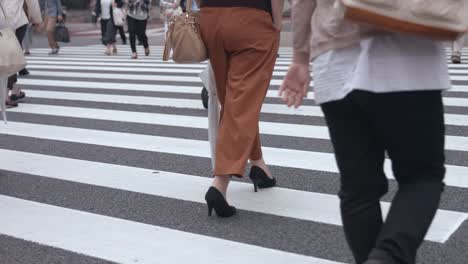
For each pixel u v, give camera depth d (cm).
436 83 248
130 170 569
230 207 437
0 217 454
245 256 375
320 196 477
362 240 273
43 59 1644
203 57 432
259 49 419
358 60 249
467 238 388
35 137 724
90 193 505
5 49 505
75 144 682
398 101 247
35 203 484
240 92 421
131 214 452
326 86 260
